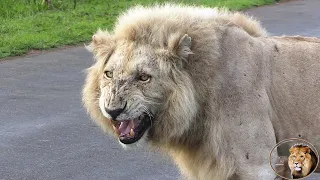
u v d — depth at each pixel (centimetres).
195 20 788
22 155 1253
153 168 1184
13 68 2017
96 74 790
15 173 1163
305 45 823
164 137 771
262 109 780
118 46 766
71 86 1794
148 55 747
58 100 1645
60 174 1159
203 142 789
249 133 773
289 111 805
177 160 849
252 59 789
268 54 806
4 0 3058
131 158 1237
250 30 822
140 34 760
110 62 755
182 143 800
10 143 1320
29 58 2180
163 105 752
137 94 738
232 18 823
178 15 784
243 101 774
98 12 3125
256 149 775
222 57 777
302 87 805
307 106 805
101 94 759
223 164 778
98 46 783
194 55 765
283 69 806
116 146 1305
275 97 802
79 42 2494
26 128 1420
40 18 2869
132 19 781
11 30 2597
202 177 811
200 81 767
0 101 1631
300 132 809
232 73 777
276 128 805
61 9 3169
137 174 1155
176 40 744
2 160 1225
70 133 1387
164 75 744
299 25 2931
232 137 773
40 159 1232
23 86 1789
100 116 800
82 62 2119
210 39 772
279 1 4019
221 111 773
